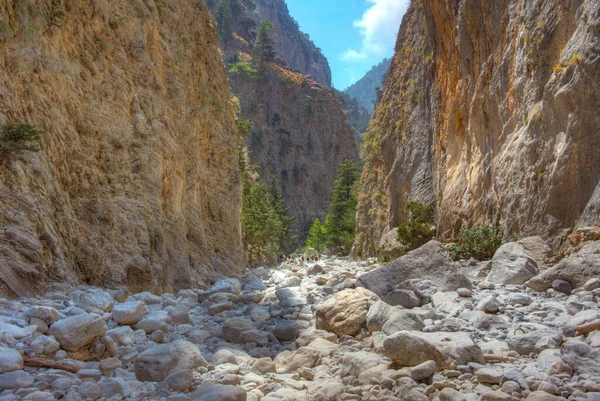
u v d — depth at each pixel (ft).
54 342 19.89
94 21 45.80
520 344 19.02
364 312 24.73
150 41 56.03
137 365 18.92
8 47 33.42
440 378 16.61
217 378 18.54
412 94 118.83
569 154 39.17
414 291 29.27
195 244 57.47
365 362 18.62
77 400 15.66
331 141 424.46
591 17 38.78
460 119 77.41
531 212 43.93
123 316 25.89
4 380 16.12
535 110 46.88
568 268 27.78
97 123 42.19
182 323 28.78
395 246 91.66
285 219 244.42
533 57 48.85
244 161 138.72
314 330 24.54
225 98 81.20
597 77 37.04
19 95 33.42
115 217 39.40
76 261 34.42
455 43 79.05
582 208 37.37
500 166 53.93
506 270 31.99
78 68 41.96
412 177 107.76
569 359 16.46
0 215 28.30
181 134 58.49
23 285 27.30
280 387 17.92
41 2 37.73
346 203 224.53
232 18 529.86
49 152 35.32
